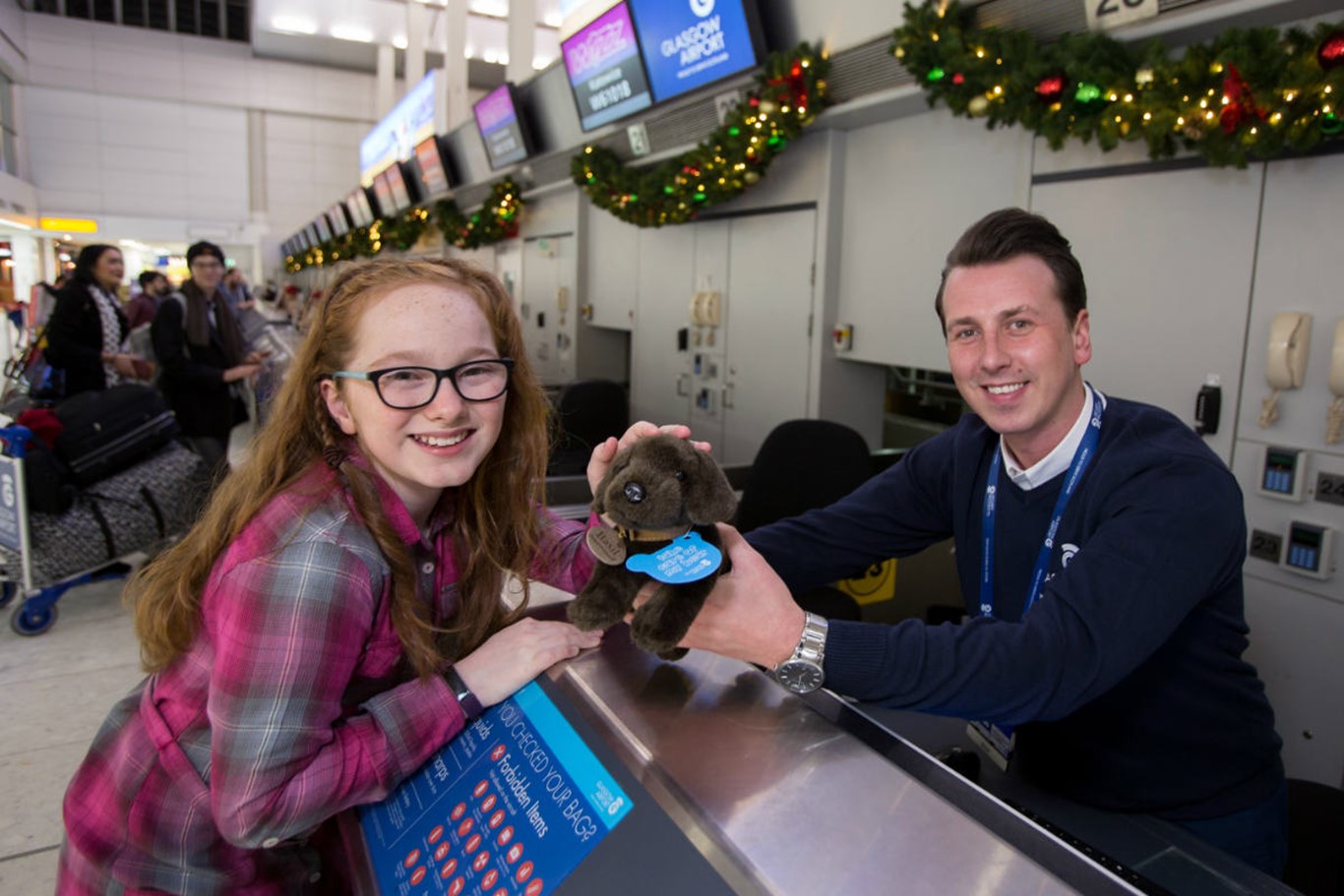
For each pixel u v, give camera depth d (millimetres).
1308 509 2252
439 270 906
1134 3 2307
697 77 3979
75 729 2631
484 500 1060
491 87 19484
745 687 869
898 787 687
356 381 852
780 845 615
